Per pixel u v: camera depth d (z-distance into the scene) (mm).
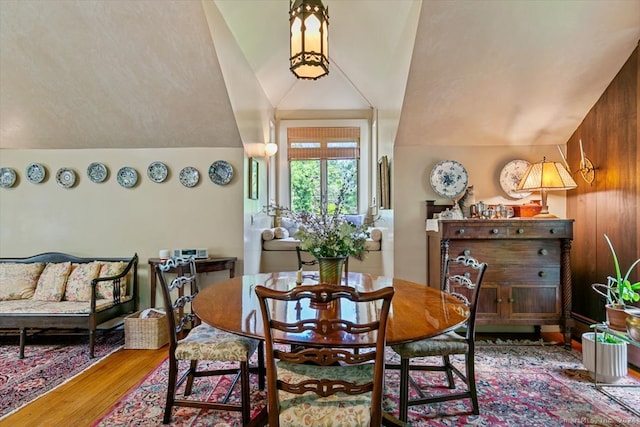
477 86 3016
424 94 3074
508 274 3064
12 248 3770
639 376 2506
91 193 3750
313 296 1253
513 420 1994
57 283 3375
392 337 1346
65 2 2578
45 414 2062
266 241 4777
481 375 2545
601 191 3033
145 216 3732
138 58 2908
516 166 3506
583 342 2566
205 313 1659
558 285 3059
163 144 3666
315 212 2637
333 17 3486
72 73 3027
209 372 2215
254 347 2010
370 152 5910
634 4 2451
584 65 2828
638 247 2662
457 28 2602
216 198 3699
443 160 3547
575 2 2451
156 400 2215
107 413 2068
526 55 2775
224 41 3045
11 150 3742
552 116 3260
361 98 5691
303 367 1663
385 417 1705
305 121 5938
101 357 2908
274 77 4715
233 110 3330
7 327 2953
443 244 3045
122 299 3455
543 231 3014
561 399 2213
